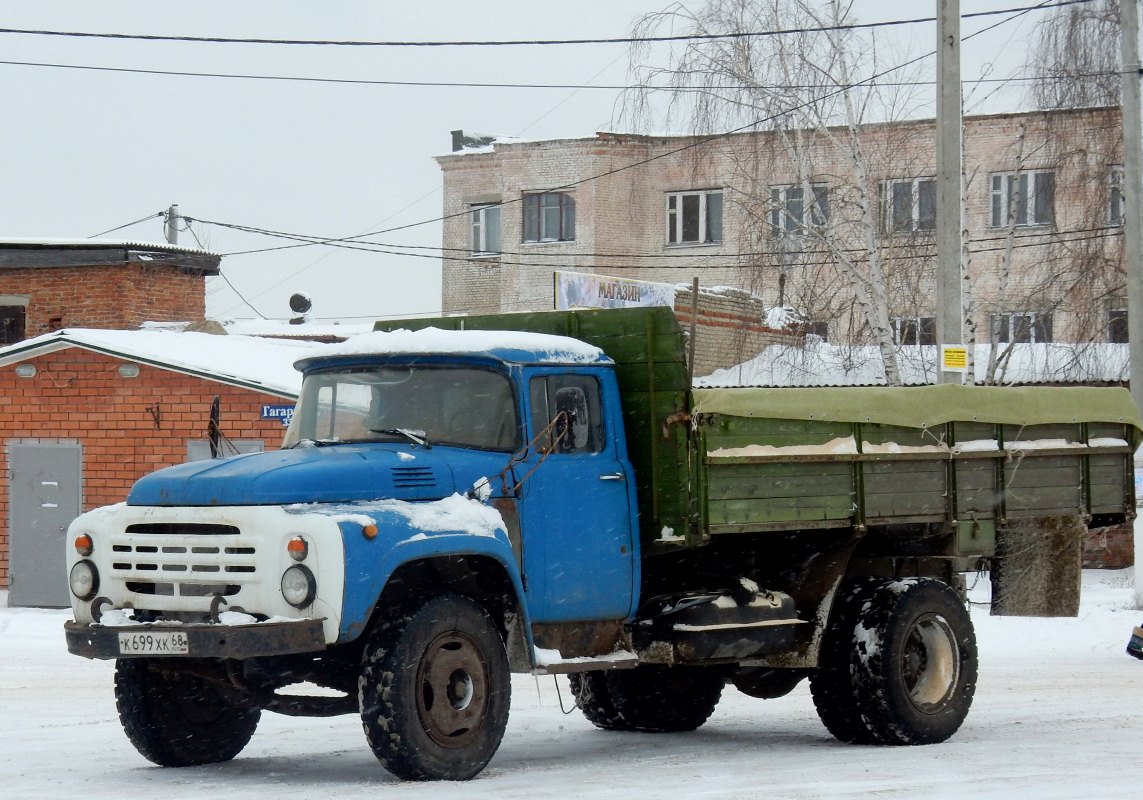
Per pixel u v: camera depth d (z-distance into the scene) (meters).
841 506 10.49
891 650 10.59
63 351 23.70
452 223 50.97
